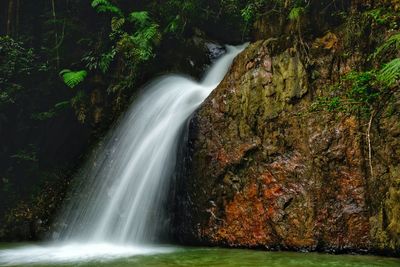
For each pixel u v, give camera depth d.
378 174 5.68
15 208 10.94
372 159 5.78
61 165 11.73
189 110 8.18
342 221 5.80
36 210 10.36
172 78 10.05
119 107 10.28
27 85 12.51
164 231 7.55
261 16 8.52
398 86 5.69
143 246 7.20
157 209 7.70
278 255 5.64
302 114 6.46
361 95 5.86
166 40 11.11
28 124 12.43
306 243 5.93
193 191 7.29
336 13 7.12
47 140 12.32
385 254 5.45
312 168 6.18
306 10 7.38
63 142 12.08
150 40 10.60
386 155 5.65
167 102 9.05
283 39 7.14
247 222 6.52
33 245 8.42
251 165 6.71
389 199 5.49
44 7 13.59
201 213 7.08
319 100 6.26
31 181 11.73
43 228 9.59
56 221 9.42
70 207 9.36
